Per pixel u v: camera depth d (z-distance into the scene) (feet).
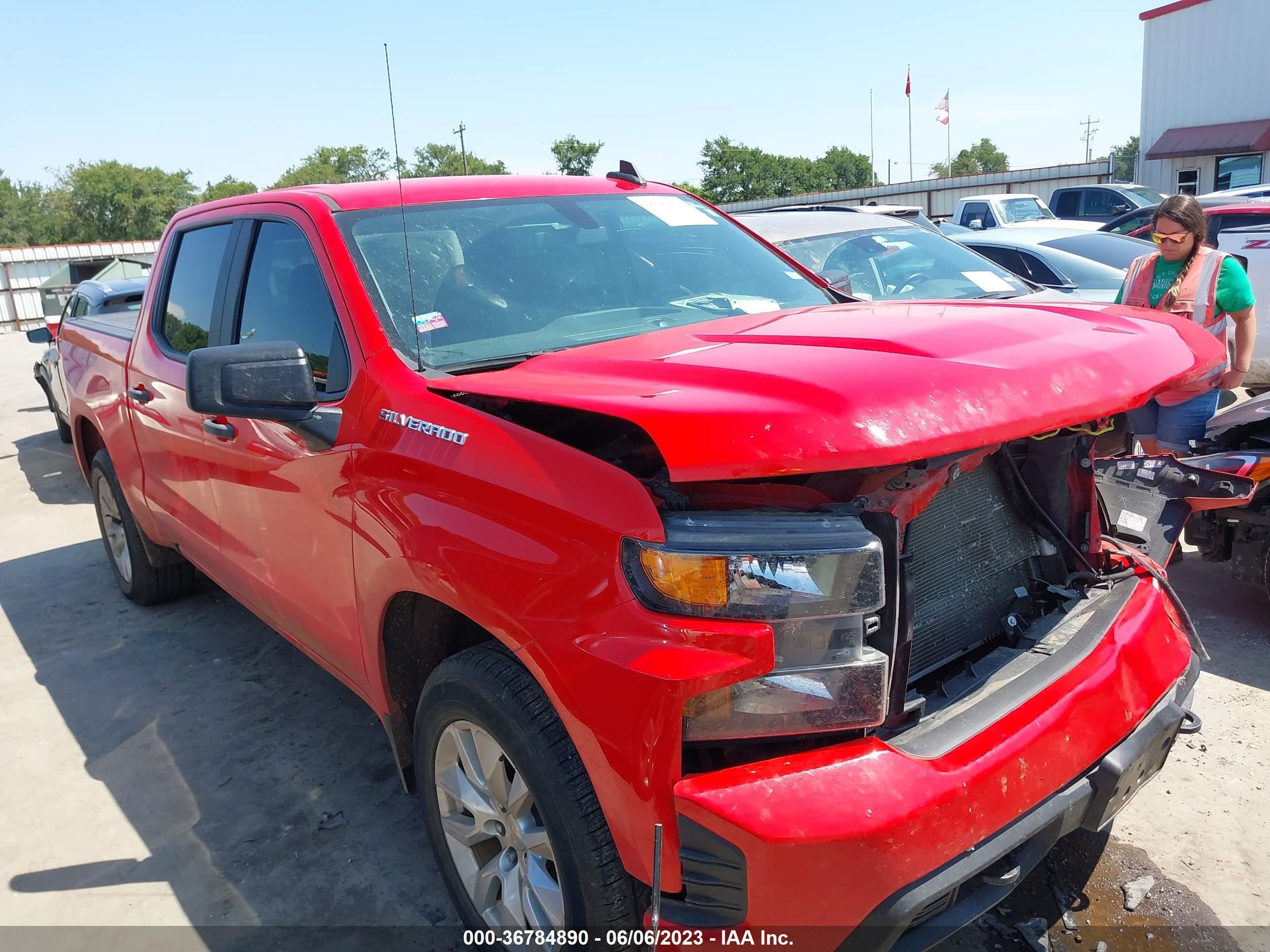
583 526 6.04
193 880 9.30
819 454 5.30
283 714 12.51
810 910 5.45
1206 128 79.00
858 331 7.36
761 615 5.59
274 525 9.71
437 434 7.27
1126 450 8.52
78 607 16.78
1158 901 8.29
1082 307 8.30
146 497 13.82
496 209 10.11
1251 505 12.78
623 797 5.76
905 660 6.18
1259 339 24.91
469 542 6.70
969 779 5.81
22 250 118.93
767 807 5.45
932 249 21.68
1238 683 11.82
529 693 6.55
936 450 5.52
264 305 10.12
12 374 56.08
